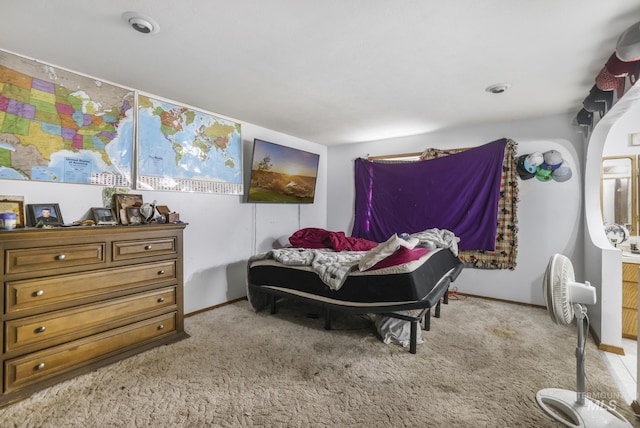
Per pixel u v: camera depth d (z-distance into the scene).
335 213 5.14
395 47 1.95
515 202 3.56
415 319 2.32
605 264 2.44
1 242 1.71
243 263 3.81
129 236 2.29
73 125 2.35
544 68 2.23
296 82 2.53
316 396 1.81
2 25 1.72
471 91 2.70
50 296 1.90
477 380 1.97
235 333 2.72
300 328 2.84
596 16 1.60
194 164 3.21
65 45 1.95
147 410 1.68
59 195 2.29
